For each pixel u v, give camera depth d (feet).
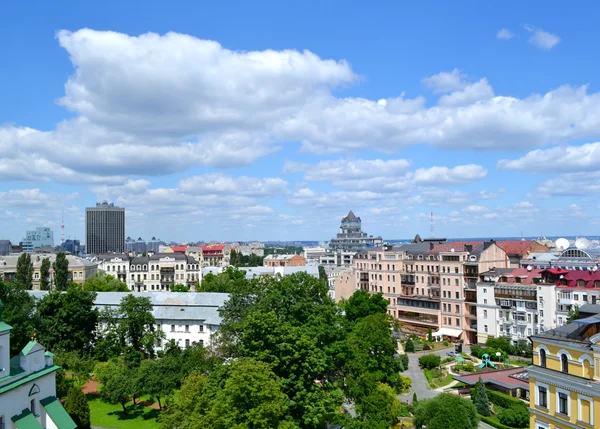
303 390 209.46
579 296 393.91
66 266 585.63
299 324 252.62
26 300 327.26
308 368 214.28
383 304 424.46
